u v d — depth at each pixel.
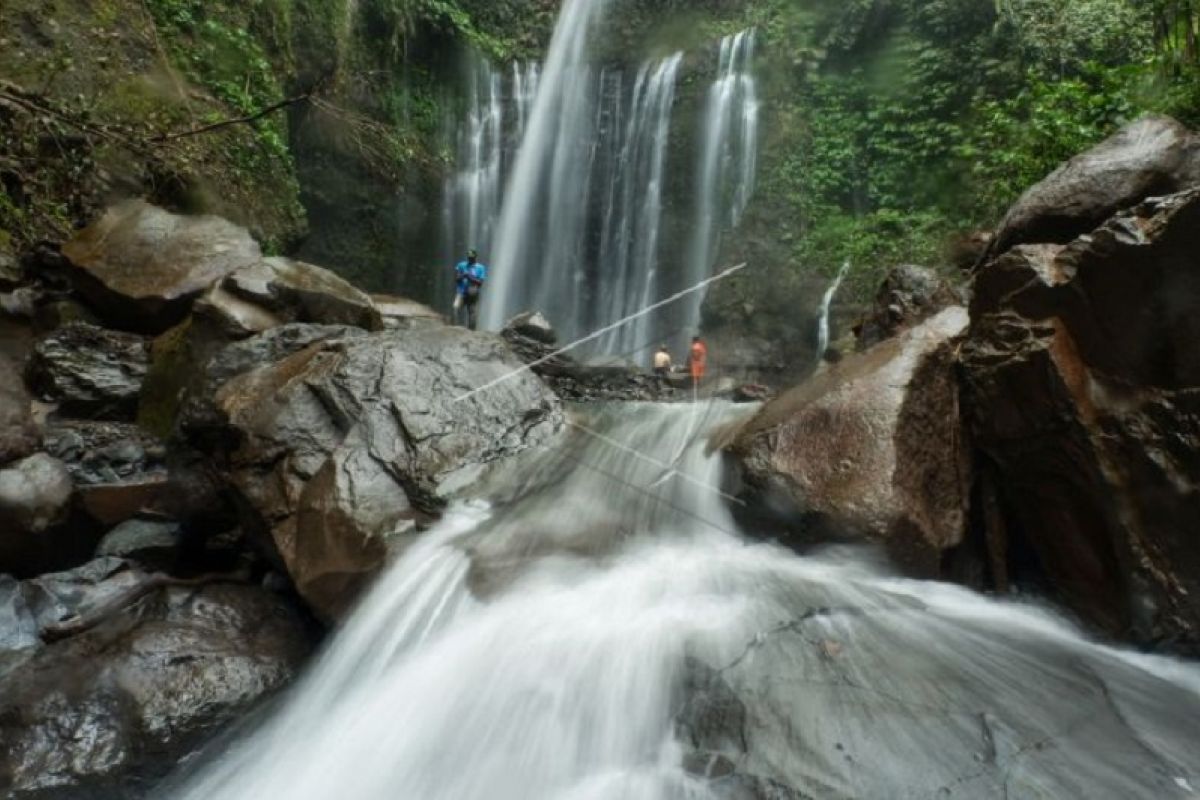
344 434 6.20
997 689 3.99
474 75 21.33
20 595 5.86
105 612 5.60
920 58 16.77
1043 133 10.61
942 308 7.95
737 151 18.94
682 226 19.48
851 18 18.12
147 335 8.95
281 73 14.98
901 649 4.24
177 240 9.28
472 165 21.02
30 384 8.13
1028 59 14.80
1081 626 5.10
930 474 5.35
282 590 6.13
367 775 4.32
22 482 6.31
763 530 5.46
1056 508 5.21
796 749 3.57
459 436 6.33
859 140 17.39
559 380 13.09
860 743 3.58
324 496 5.68
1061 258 5.08
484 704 4.34
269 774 4.55
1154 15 9.99
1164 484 4.50
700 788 3.53
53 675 4.96
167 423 7.95
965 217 14.73
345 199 18.02
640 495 6.21
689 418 7.70
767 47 19.05
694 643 4.27
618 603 4.72
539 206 21.14
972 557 5.62
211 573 6.49
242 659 5.28
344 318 8.76
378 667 4.93
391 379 6.47
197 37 12.97
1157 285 4.49
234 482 6.12
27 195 9.91
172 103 11.81
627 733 3.95
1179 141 6.34
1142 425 4.61
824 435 5.42
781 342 16.61
